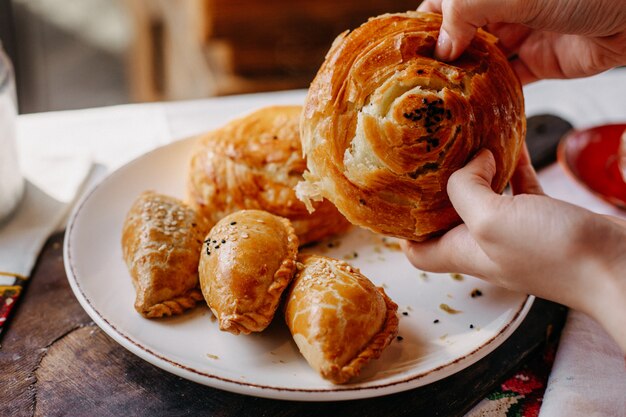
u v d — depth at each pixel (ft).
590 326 1.38
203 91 3.43
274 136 1.56
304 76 3.37
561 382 1.27
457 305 1.37
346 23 3.28
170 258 1.34
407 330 1.31
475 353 1.23
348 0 3.23
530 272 1.13
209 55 3.36
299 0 3.12
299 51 3.31
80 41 3.89
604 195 1.72
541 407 1.24
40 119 2.03
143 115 2.08
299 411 1.21
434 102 1.18
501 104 1.25
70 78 3.73
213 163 1.56
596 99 2.25
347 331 1.16
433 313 1.36
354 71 1.23
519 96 1.32
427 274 1.46
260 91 3.31
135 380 1.26
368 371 1.20
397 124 1.18
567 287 1.11
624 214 1.71
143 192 1.61
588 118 2.15
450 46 1.24
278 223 1.37
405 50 1.24
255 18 3.16
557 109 2.19
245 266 1.25
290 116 1.61
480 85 1.24
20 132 1.96
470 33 1.24
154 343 1.25
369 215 1.26
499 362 1.32
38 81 3.68
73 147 1.92
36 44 3.84
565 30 1.37
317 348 1.16
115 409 1.20
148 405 1.21
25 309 1.40
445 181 1.22
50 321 1.37
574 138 1.92
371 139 1.20
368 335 1.18
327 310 1.17
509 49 1.67
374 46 1.25
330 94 1.24
